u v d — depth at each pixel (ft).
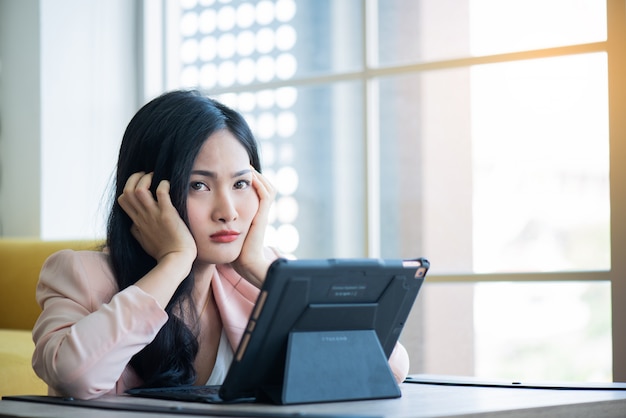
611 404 5.74
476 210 12.84
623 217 11.14
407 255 13.47
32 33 15.66
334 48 14.30
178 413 4.90
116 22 16.24
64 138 15.75
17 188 15.92
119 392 6.48
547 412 5.35
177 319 6.66
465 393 6.03
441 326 13.04
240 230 6.75
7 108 16.08
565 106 12.00
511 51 12.51
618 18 11.28
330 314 5.52
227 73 15.64
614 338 11.21
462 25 12.98
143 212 6.59
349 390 5.51
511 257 12.53
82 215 15.90
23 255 13.70
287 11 14.90
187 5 16.11
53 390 6.24
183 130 6.61
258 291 7.20
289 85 14.80
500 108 12.61
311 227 14.52
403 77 13.55
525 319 12.32
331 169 14.32
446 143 13.16
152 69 16.35
